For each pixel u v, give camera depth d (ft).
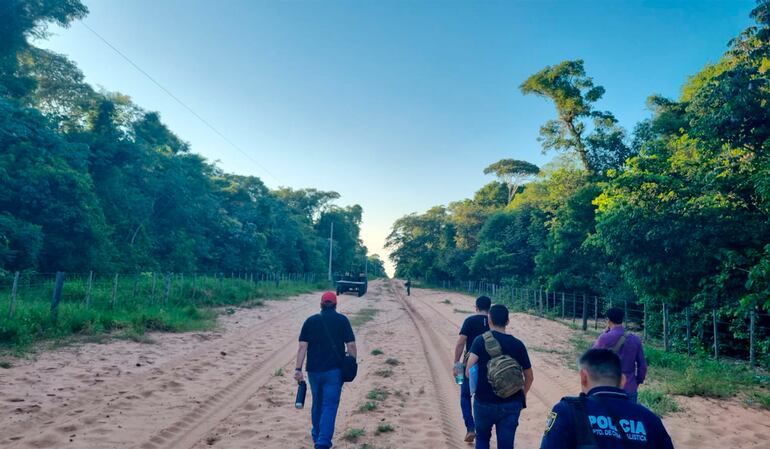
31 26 74.38
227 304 73.31
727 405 24.77
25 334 32.12
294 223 227.61
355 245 359.66
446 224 248.52
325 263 278.87
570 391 27.53
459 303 116.47
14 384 22.65
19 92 80.74
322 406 15.58
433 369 33.24
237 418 20.63
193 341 39.29
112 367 27.84
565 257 75.92
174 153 141.38
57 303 37.09
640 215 38.73
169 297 60.34
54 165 71.56
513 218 148.05
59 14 76.79
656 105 84.23
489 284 148.66
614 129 108.27
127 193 102.27
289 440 18.13
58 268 69.26
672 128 71.10
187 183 131.03
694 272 37.65
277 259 191.93
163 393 23.57
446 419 21.61
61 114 97.50
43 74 94.02
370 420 21.15
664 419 21.99
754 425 21.27
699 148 37.68
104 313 42.52
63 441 16.51
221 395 24.11
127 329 39.73
